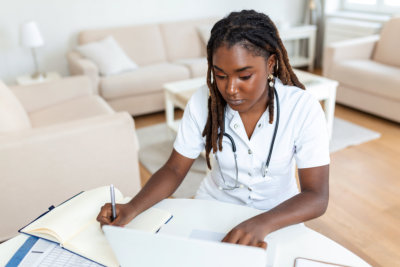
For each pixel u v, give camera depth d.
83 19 3.85
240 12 0.88
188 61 3.81
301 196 0.94
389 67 3.30
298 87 1.07
